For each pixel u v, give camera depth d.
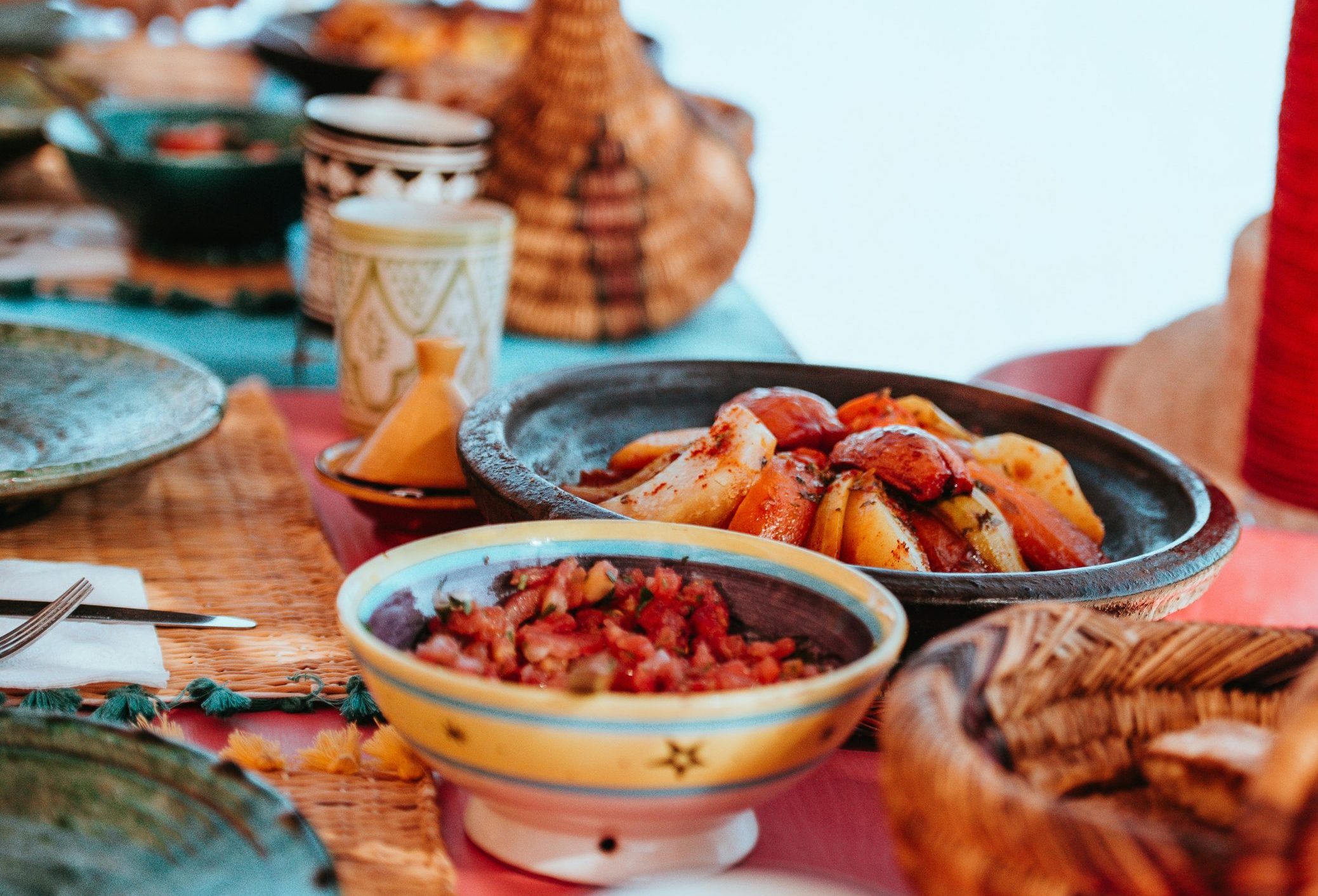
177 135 1.52
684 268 1.44
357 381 1.18
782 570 0.92
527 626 0.88
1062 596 0.91
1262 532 1.14
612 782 0.73
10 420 1.07
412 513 1.07
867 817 0.92
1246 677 0.77
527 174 1.41
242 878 0.67
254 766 0.92
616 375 1.07
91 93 1.65
